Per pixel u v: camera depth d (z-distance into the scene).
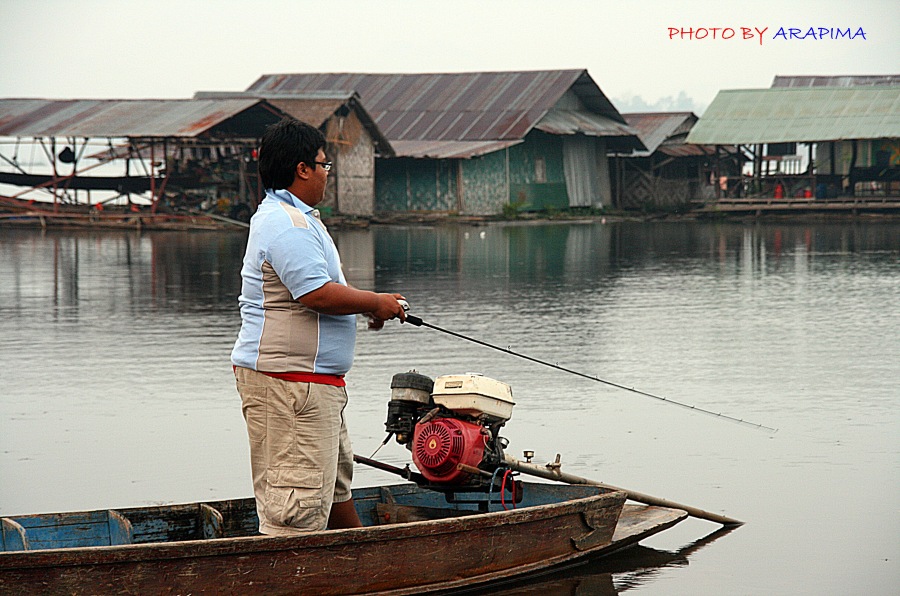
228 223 44.41
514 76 56.66
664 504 7.49
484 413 6.91
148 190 46.97
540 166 54.66
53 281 23.47
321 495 5.97
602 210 57.12
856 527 7.35
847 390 11.62
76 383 12.23
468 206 50.22
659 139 59.66
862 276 23.95
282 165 5.95
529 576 6.56
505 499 7.31
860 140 54.50
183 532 6.62
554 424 10.20
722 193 59.19
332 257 6.03
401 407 7.07
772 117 57.19
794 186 55.84
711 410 10.71
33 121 46.44
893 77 70.00
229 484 8.38
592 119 57.78
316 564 5.79
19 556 5.23
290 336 5.83
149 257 29.89
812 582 6.44
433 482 6.88
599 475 8.53
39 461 9.00
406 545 6.04
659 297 20.12
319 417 5.91
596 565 6.78
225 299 20.12
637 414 10.60
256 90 61.97
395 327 16.28
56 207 44.97
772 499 7.96
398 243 35.66
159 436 9.80
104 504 7.88
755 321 16.88
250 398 5.93
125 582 5.42
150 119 45.06
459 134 52.38
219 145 44.50
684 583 6.45
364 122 47.66
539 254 30.83
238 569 5.62
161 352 14.25
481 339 15.10
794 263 27.52
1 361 13.68
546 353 13.97
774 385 11.89
